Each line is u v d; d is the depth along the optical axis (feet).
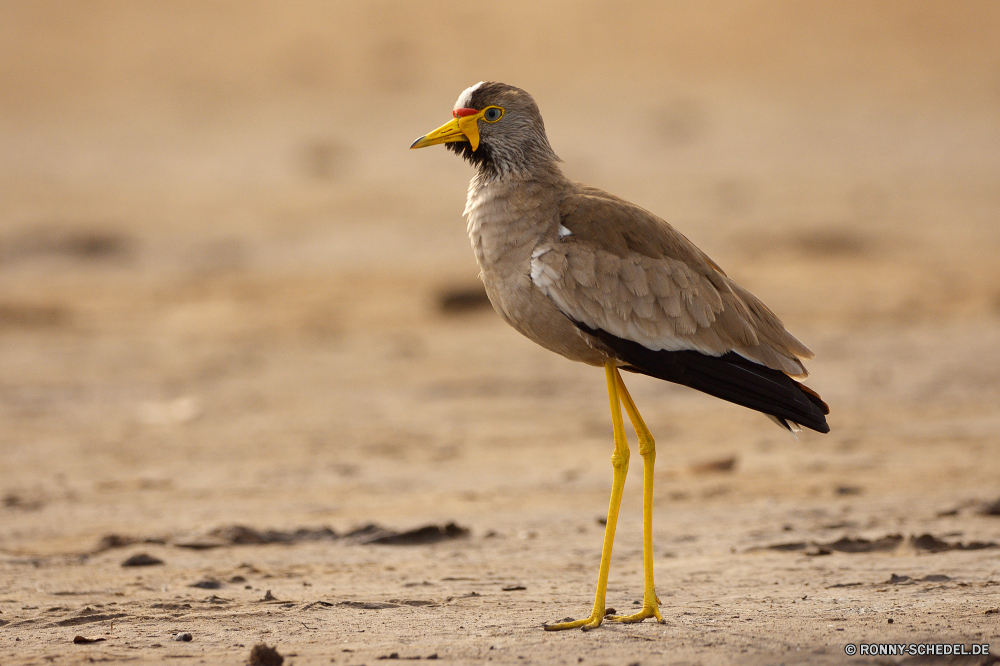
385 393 58.39
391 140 177.27
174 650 20.03
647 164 158.61
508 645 19.83
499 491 38.91
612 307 22.21
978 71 217.36
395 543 31.42
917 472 39.29
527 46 238.07
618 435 22.57
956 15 247.91
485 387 59.47
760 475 39.63
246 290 92.17
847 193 135.44
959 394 53.72
